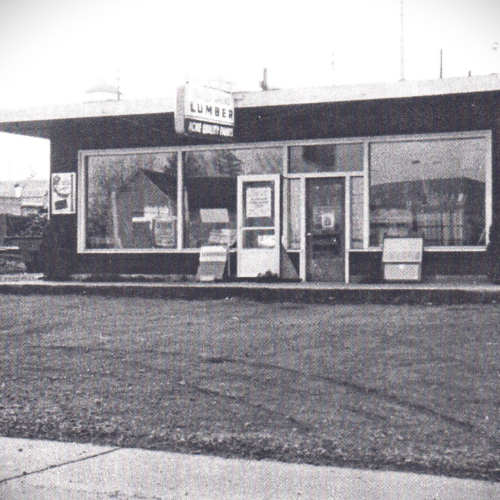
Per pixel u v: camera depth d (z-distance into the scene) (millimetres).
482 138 15617
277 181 16688
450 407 8062
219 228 17500
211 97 15414
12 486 6434
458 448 7094
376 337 10688
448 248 15680
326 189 16828
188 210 17766
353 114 16359
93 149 18422
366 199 16391
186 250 17656
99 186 18438
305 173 16906
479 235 15625
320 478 6512
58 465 6973
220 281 16672
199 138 16266
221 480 6512
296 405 8367
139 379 9555
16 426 8180
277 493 6180
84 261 18375
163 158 17969
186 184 17781
